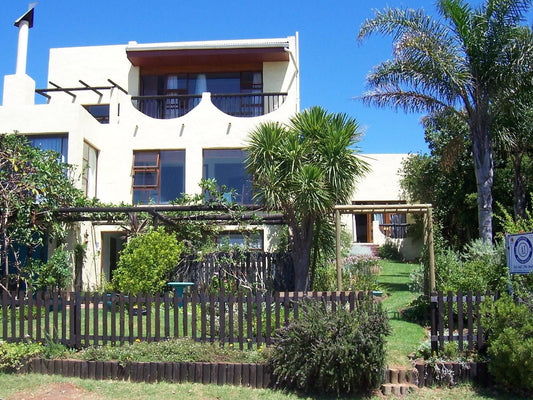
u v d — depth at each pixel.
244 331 8.42
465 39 14.43
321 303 7.66
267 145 12.74
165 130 17.88
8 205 12.05
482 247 11.31
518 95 14.45
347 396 7.05
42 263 13.55
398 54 14.64
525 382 6.94
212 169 17.72
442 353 7.71
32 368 7.88
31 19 17.34
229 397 6.97
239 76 20.69
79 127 15.67
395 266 21.97
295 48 20.66
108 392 7.14
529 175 19.17
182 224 14.83
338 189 12.57
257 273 14.61
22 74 16.78
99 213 14.05
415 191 24.19
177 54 19.47
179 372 7.57
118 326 9.88
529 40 13.96
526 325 7.06
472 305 7.95
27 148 12.88
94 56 21.11
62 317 8.41
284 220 14.02
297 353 7.11
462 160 21.25
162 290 13.02
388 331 7.20
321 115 13.31
